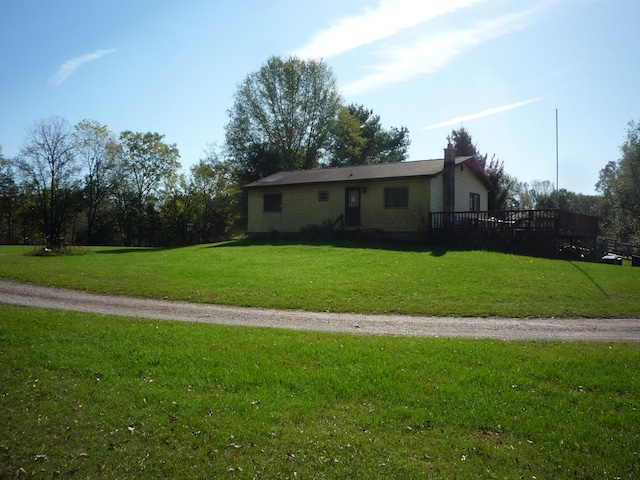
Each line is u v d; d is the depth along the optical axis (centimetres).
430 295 1391
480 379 711
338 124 5247
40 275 1725
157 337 929
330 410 627
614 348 880
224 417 612
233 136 5147
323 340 927
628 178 4028
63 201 4234
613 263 2644
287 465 520
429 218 2616
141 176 4956
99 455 543
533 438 562
